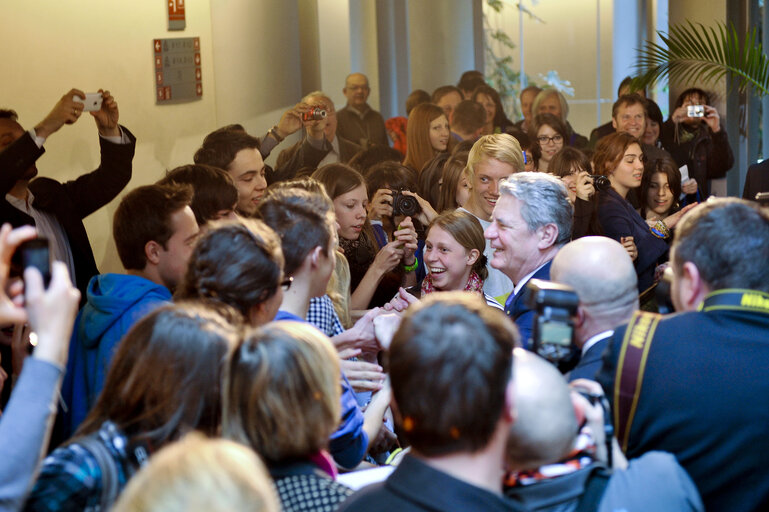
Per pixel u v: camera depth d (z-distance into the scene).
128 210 2.51
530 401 1.41
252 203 3.91
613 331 1.83
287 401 1.45
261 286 1.87
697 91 6.55
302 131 5.64
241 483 0.99
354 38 8.39
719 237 1.76
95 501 1.48
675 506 1.41
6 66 4.86
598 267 1.95
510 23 10.00
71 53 5.17
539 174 2.76
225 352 1.61
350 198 3.75
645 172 5.04
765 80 6.49
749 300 1.74
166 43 5.67
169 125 5.73
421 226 4.18
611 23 10.02
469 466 1.32
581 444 1.50
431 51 9.11
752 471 1.69
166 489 0.98
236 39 6.01
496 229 2.74
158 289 2.38
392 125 7.45
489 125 7.57
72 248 3.94
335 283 3.04
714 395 1.68
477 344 1.31
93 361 2.27
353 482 1.93
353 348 2.47
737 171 7.75
